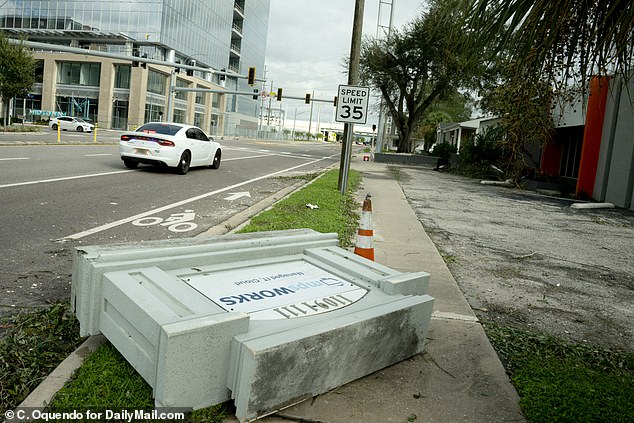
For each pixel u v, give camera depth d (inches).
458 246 322.7
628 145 617.9
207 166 725.3
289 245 167.5
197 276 136.8
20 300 170.2
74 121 1795.0
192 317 104.8
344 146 512.4
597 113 703.7
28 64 1515.7
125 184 472.1
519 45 116.2
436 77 1355.8
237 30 3341.5
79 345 137.6
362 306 133.6
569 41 115.1
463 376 138.2
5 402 110.7
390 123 3294.8
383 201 515.8
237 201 434.6
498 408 123.8
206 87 2827.3
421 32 1246.9
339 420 112.3
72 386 114.4
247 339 105.7
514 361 151.8
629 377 148.0
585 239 388.2
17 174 462.0
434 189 714.2
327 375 118.4
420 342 145.5
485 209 526.9
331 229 316.2
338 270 158.4
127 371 120.4
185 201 410.9
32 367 124.6
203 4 2659.9
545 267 283.4
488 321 187.8
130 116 2290.8
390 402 121.8
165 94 2481.5
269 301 128.3
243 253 153.3
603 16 110.7
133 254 132.1
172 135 592.7
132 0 2257.6
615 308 217.8
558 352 161.9
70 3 2303.2
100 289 125.6
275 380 106.2
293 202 424.5
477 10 113.2
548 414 120.8
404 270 246.8
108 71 2301.9
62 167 550.9
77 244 246.8
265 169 808.9
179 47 2463.1
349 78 515.2
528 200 656.4
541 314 202.4
